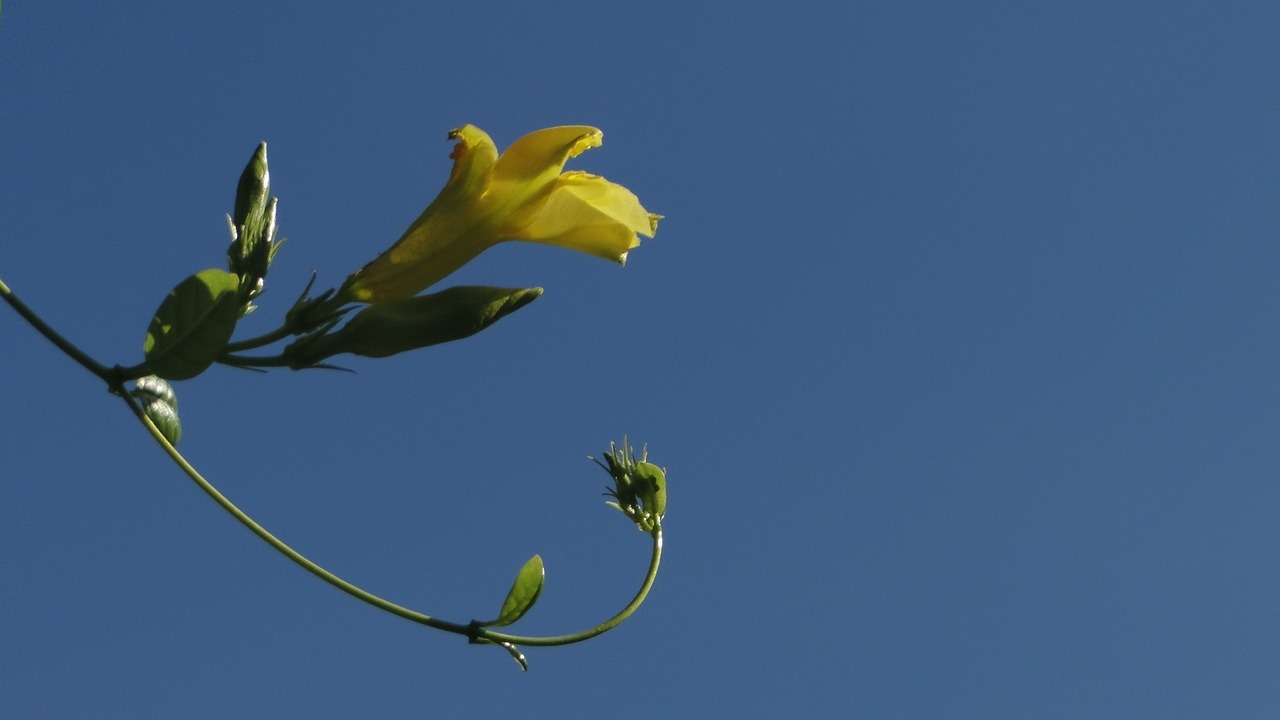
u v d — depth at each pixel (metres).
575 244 0.70
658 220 0.70
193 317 0.67
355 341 0.68
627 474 0.78
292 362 0.68
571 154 0.70
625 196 0.70
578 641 0.73
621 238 0.70
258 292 0.69
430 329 0.68
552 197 0.69
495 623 0.72
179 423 0.71
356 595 0.71
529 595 0.72
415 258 0.69
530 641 0.72
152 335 0.68
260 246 0.69
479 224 0.69
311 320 0.69
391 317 0.68
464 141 0.69
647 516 0.77
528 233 0.70
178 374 0.68
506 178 0.69
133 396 0.70
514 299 0.69
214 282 0.67
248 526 0.71
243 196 0.69
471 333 0.69
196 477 0.70
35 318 0.68
